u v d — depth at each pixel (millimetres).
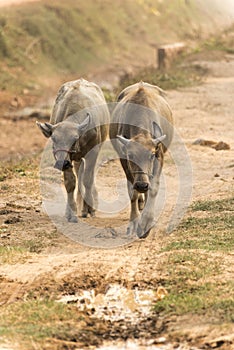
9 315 24219
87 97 36781
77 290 26516
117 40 125125
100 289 26562
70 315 24297
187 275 26594
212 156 51094
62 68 108562
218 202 37281
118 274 27391
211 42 111312
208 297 24641
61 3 124688
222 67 93062
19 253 30625
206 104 71500
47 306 24891
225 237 31172
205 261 27906
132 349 22109
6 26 109562
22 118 82125
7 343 21781
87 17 124562
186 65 94000
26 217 37000
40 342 22109
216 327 22625
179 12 147250
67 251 31375
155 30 136125
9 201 39969
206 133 59406
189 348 21859
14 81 98625
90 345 22406
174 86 80625
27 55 106250
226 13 159000
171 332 22875
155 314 24406
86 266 28203
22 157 59188
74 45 114875
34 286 26734
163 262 28094
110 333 23312
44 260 29484
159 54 94875
